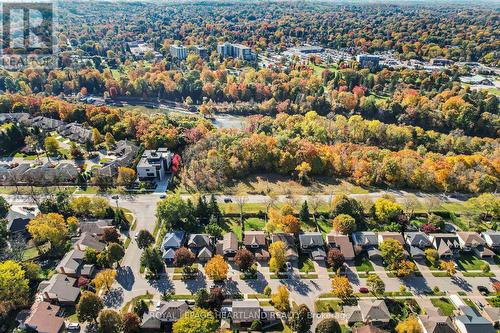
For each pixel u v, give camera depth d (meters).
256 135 175.00
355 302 98.62
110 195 144.62
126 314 88.81
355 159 164.38
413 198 141.25
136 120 192.38
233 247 113.50
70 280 100.44
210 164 155.38
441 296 101.50
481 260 115.44
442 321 89.00
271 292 101.56
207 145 170.75
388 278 107.62
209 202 136.50
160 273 107.38
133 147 174.62
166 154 160.75
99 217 128.88
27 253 113.69
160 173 154.88
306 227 127.69
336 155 165.50
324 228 127.56
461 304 97.12
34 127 187.62
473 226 128.50
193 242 115.19
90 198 138.75
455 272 110.19
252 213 133.50
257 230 125.56
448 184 151.50
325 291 102.50
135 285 103.00
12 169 154.88
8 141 176.12
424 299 99.56
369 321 91.12
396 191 152.75
